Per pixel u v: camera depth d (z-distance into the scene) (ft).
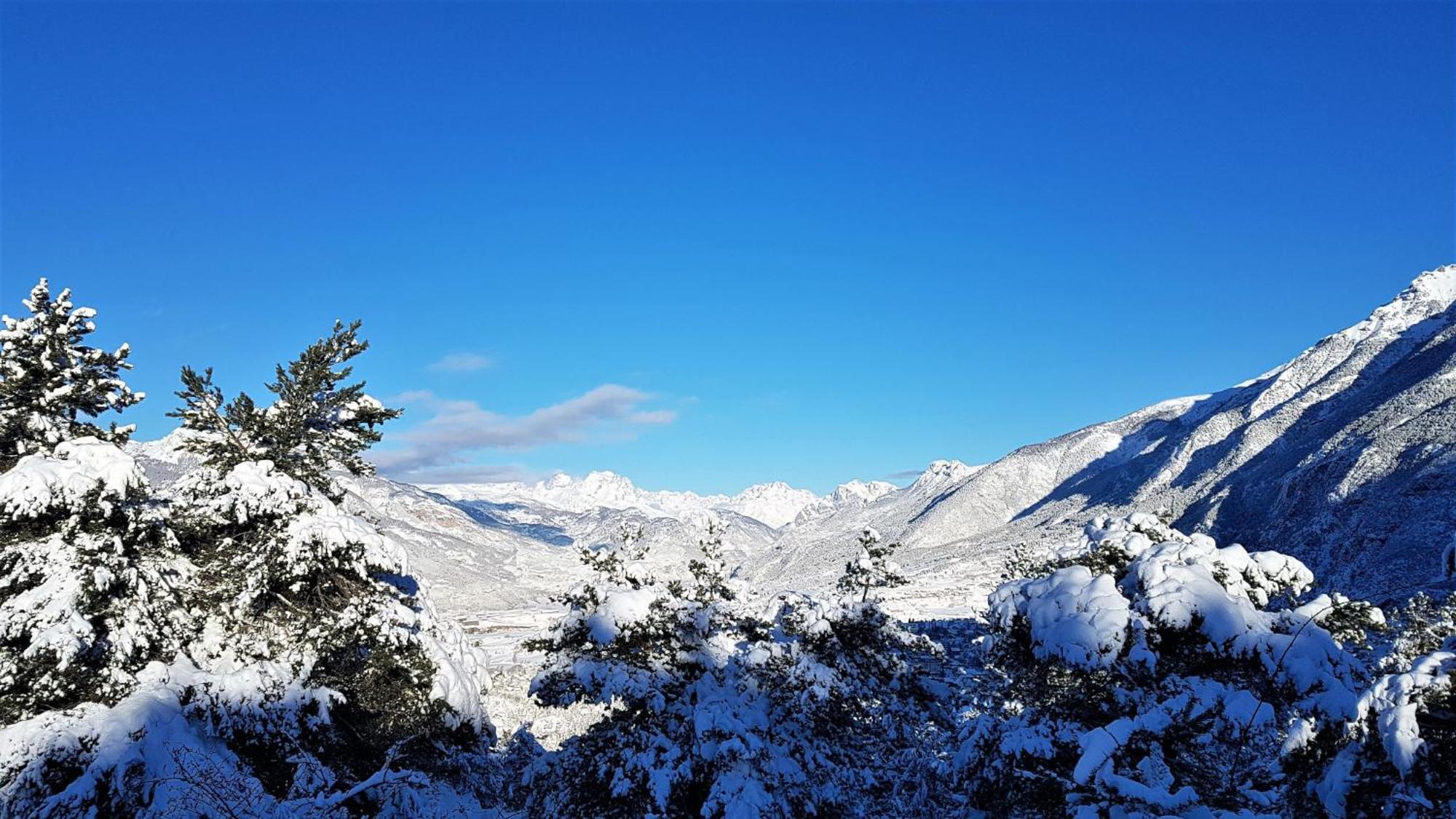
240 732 50.01
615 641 55.83
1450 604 51.83
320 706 52.65
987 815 41.47
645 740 52.11
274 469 59.67
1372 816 26.43
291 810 33.83
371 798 50.19
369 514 73.20
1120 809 33.04
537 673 56.95
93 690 47.98
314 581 59.41
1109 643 41.14
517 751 80.07
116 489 52.70
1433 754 25.76
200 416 61.21
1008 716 46.62
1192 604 41.42
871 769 55.77
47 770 41.98
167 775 43.29
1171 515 54.49
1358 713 27.14
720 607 60.85
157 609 51.60
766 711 55.01
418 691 58.95
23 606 46.83
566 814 52.95
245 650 54.29
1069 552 54.60
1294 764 30.86
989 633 51.60
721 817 47.24
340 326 64.69
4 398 58.59
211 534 60.34
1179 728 36.73
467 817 53.83
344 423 68.80
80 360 62.18
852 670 57.57
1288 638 39.68
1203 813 32.40
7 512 48.88
